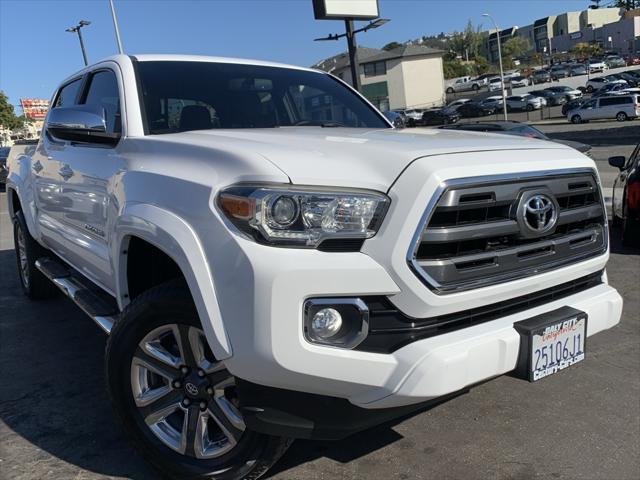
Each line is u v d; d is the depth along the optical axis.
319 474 2.83
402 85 69.50
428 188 2.21
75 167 3.65
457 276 2.30
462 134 3.03
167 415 2.66
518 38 115.31
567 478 2.77
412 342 2.24
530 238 2.51
